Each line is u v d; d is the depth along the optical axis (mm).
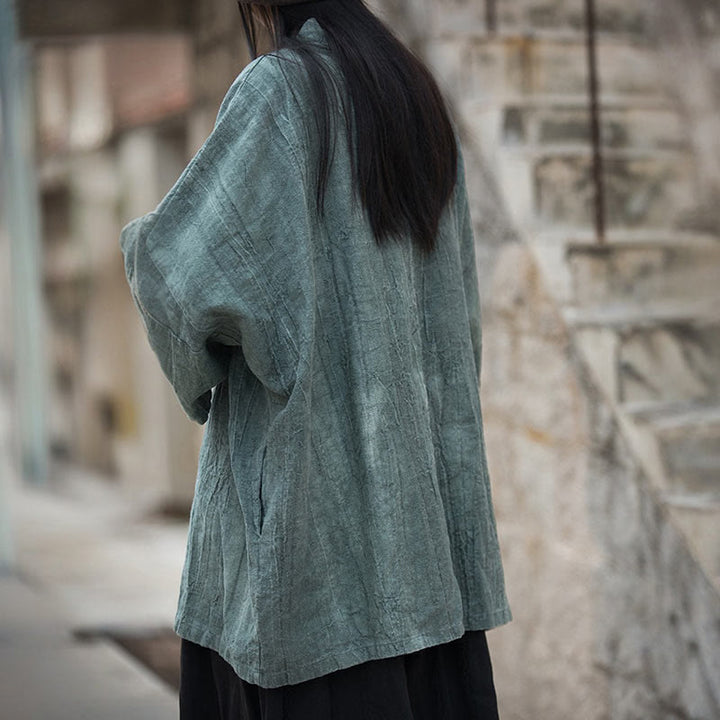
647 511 3059
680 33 3738
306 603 1804
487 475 2020
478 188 3721
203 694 1988
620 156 3670
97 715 3793
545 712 3518
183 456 9852
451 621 1873
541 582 3508
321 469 1819
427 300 1983
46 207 11789
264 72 1818
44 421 11977
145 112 8672
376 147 1860
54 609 5422
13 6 7359
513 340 3578
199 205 1794
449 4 3789
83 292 11484
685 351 3285
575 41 3803
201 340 1786
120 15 7367
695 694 2910
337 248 1842
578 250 3377
